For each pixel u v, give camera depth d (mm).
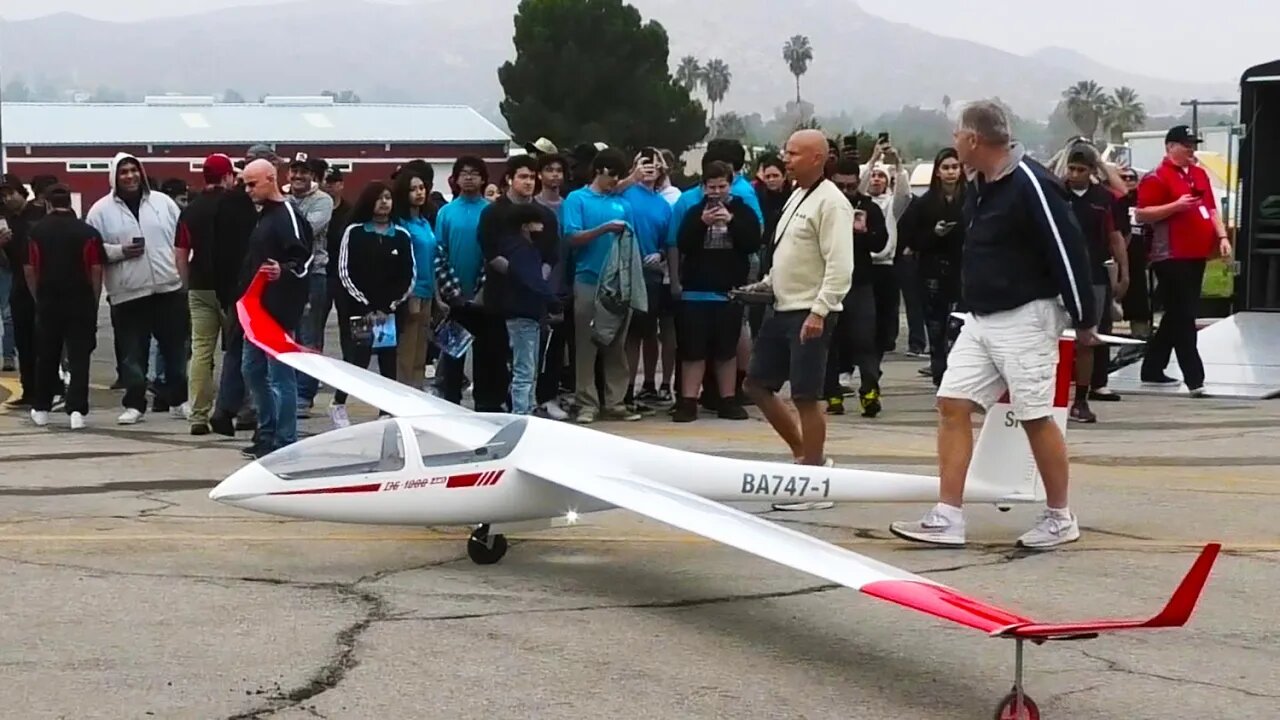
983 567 7301
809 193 8500
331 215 12961
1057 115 135750
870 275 12617
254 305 9406
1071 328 7621
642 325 12617
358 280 11164
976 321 7504
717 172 11789
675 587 6965
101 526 8125
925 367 16953
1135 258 15312
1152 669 5789
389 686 5508
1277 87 15812
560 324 12164
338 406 11562
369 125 56812
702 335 12125
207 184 11219
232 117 56781
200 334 11398
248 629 6203
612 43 60844
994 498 7734
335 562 7383
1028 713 5039
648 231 12398
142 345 12273
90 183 53469
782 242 8570
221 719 5145
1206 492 9273
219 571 7168
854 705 5348
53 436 11500
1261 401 13875
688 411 12305
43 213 13641
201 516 8414
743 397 12922
